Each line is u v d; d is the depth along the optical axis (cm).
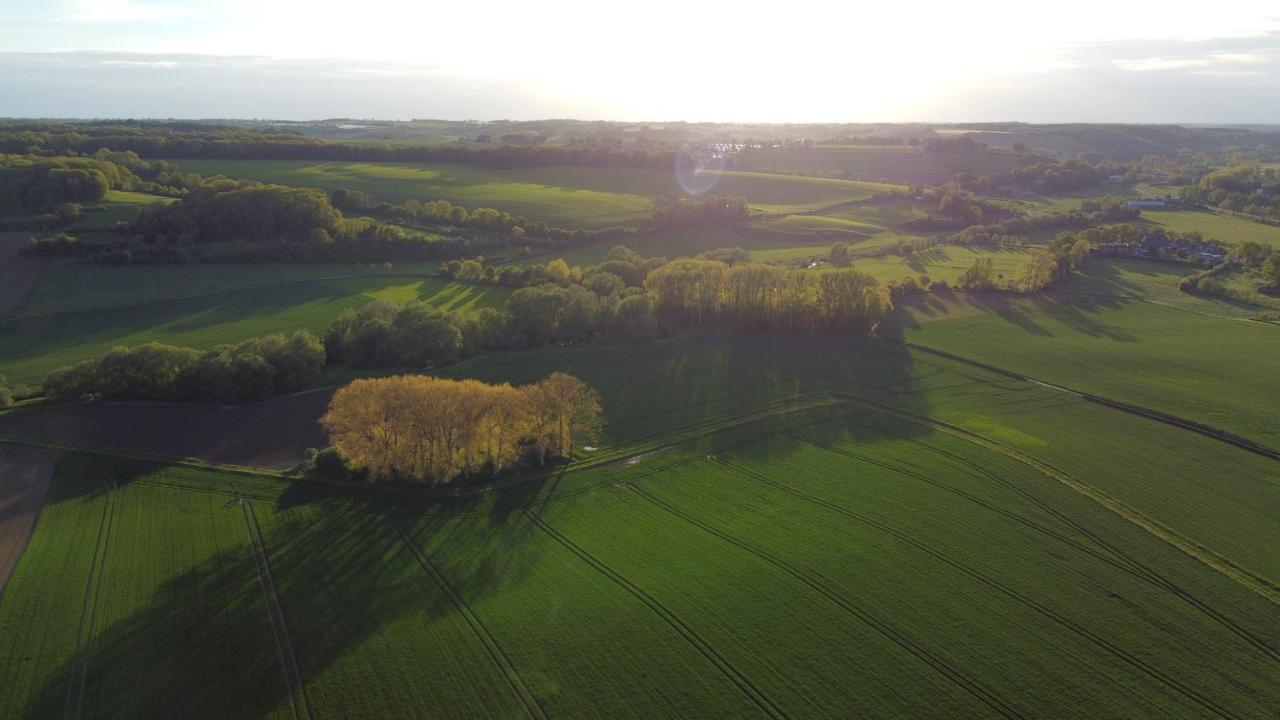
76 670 5175
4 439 8262
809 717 4897
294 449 8419
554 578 6341
